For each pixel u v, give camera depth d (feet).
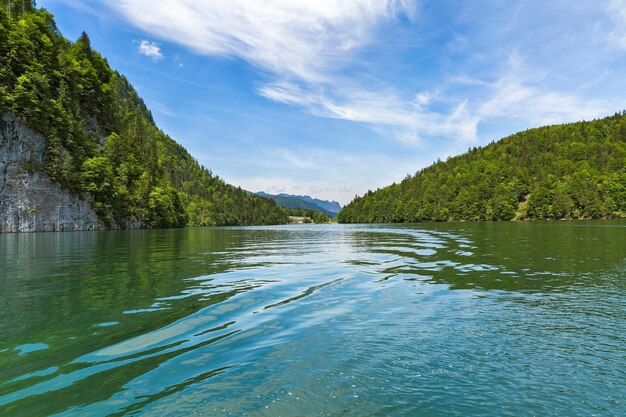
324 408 13.94
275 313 27.07
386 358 18.79
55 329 23.25
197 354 19.19
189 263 57.36
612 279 39.78
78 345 20.42
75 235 179.52
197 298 31.81
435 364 18.17
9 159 229.86
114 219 297.53
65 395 14.84
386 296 32.45
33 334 22.27
